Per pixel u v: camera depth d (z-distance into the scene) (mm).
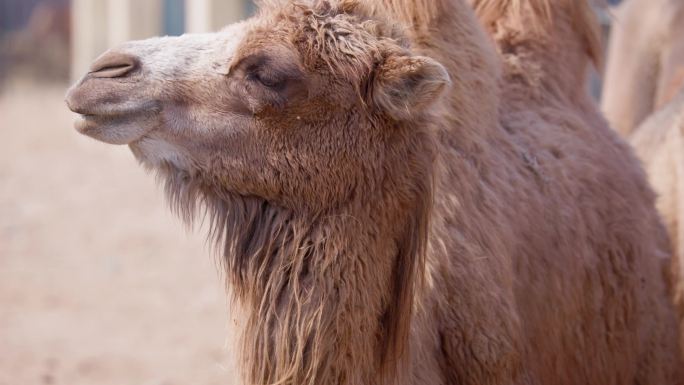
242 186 5797
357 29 5855
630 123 11008
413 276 5820
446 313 6066
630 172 7668
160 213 17812
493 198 6355
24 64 35719
